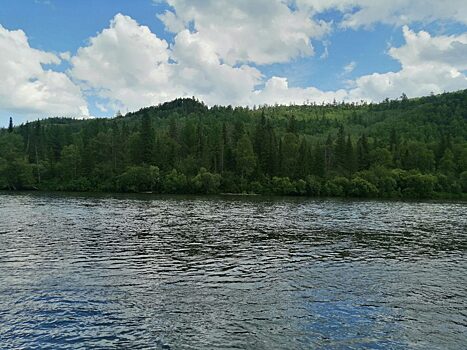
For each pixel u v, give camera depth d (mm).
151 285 22734
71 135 174000
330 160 157750
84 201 85062
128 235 39844
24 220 50062
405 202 105938
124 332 16219
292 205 85750
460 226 52625
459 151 170000
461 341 16016
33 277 23844
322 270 27094
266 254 32031
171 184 126062
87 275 24562
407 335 16453
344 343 15570
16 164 129000
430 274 26672
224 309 19000
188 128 163750
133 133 158750
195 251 32625
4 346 14766
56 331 16156
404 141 191000
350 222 55000
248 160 136750
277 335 16172
